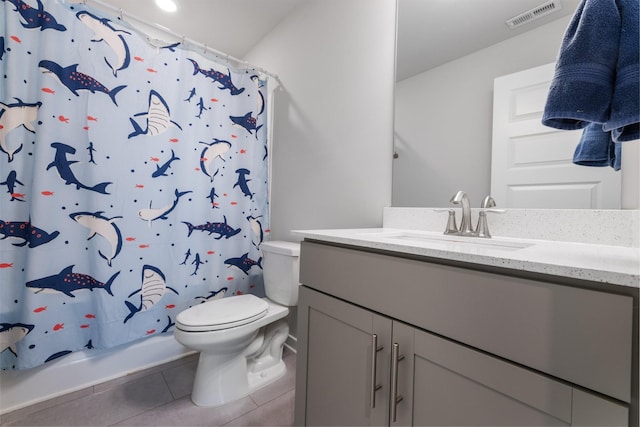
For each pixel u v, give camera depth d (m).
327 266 0.94
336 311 0.90
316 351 0.98
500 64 1.06
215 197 1.80
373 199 1.43
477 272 0.60
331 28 1.64
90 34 1.37
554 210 0.91
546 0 0.96
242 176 1.91
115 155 1.44
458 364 0.62
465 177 1.14
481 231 1.03
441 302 0.65
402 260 0.73
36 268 1.24
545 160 0.95
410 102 1.30
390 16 1.37
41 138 1.24
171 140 1.62
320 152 1.70
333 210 1.62
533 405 0.52
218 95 1.81
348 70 1.55
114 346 1.46
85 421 1.21
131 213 1.49
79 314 1.38
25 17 1.24
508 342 0.55
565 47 0.65
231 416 1.25
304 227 1.80
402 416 0.72
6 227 1.23
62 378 1.38
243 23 2.03
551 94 0.66
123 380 1.50
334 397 0.91
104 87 1.41
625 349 0.43
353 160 1.52
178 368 1.62
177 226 1.65
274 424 1.21
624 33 0.57
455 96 1.17
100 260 1.39
